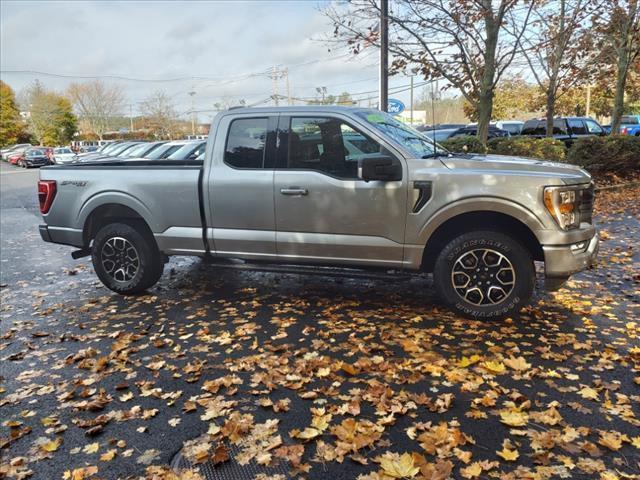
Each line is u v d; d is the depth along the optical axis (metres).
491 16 10.50
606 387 3.27
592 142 13.00
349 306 5.07
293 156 4.88
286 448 2.76
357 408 3.10
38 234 11.16
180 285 6.15
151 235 5.68
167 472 2.62
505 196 4.24
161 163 6.05
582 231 4.30
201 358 4.02
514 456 2.60
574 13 12.52
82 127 76.94
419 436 2.82
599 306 4.78
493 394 3.22
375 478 2.50
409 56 11.51
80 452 2.86
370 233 4.66
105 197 5.57
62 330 4.86
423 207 4.45
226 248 5.21
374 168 4.40
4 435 3.08
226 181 5.06
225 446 2.83
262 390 3.43
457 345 4.03
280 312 4.99
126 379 3.73
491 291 4.42
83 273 7.25
